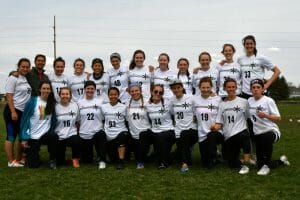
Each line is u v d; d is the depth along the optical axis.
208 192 7.52
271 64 10.33
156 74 11.36
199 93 10.84
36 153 10.01
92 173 9.23
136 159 10.90
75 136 10.08
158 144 9.84
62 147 10.23
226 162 10.42
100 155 10.01
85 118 10.43
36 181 8.46
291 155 11.44
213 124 9.83
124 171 9.43
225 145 9.80
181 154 10.06
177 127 10.11
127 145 10.65
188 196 7.27
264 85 9.98
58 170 9.62
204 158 9.89
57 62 10.92
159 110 10.19
